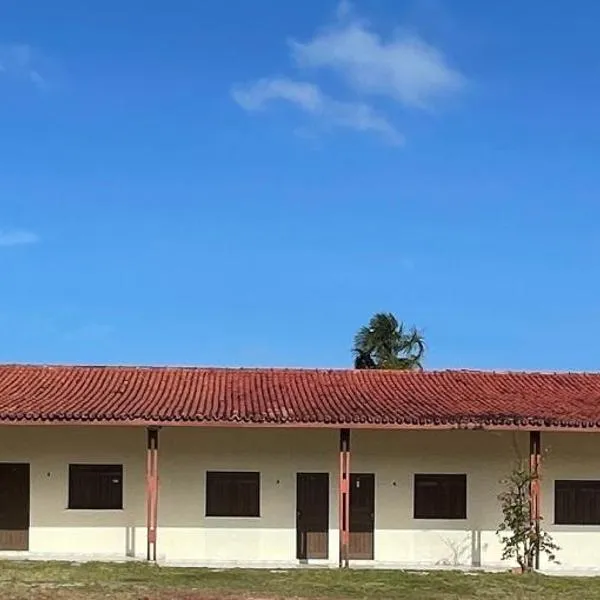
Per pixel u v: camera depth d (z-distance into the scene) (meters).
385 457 27.94
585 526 27.67
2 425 25.84
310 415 25.52
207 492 27.78
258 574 24.06
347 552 25.97
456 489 27.95
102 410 25.61
